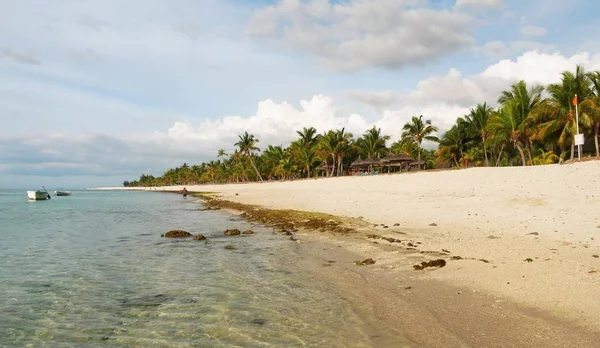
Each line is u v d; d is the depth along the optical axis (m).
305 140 100.12
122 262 15.89
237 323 8.64
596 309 7.88
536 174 31.16
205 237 22.19
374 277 11.77
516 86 50.88
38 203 75.19
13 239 23.42
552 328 7.28
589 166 30.14
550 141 50.78
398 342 7.18
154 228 28.33
